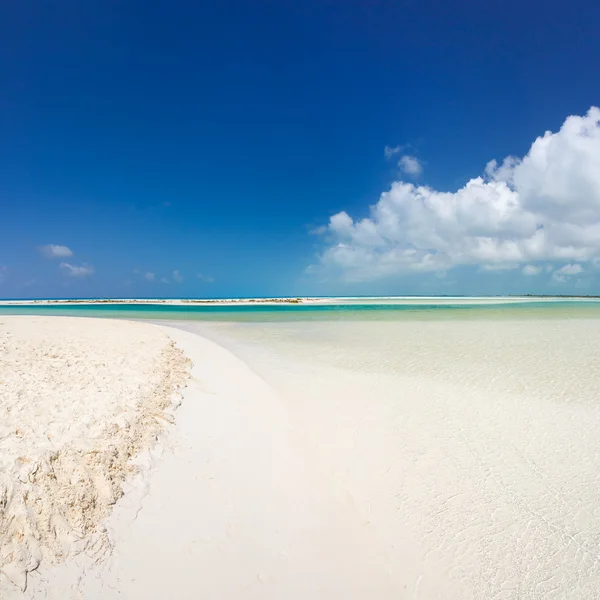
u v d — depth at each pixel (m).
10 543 3.65
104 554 4.00
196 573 4.09
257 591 4.02
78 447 5.27
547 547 4.77
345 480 6.19
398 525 5.18
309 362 14.19
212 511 5.05
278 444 7.15
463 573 4.42
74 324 22.77
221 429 7.37
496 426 8.15
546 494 5.80
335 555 4.62
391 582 4.30
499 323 28.97
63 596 3.47
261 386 10.66
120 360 11.18
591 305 61.16
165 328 23.64
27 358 10.62
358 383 11.27
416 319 33.53
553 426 8.10
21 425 5.68
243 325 28.59
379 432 7.89
